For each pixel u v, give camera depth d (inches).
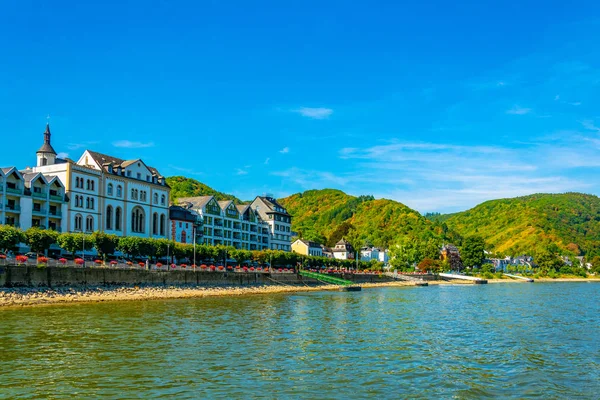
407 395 1136.8
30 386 1158.3
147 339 1768.0
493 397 1134.4
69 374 1266.0
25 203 4141.2
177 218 5812.0
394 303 3575.3
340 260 7731.3
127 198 5177.2
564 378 1307.8
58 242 3715.6
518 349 1701.5
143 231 5369.1
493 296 4643.2
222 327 2107.5
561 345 1790.1
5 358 1427.2
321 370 1349.7
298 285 5595.5
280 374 1300.4
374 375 1304.1
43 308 2687.0
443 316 2691.9
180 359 1451.8
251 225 7239.2
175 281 4109.3
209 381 1222.3
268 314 2647.6
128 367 1346.0
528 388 1210.0
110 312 2559.1
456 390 1181.7
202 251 4916.3
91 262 3563.0
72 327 2005.4
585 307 3383.4
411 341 1830.7
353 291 5339.6
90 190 4741.6
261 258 5757.9
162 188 5654.5
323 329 2107.5
